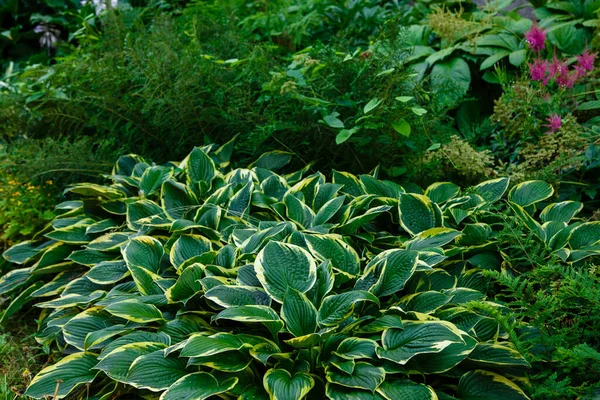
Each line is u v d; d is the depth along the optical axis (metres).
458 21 3.87
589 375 2.04
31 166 3.59
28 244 3.35
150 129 3.81
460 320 2.20
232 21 4.30
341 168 3.43
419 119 3.11
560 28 3.94
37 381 2.20
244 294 2.23
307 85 3.19
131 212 2.98
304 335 2.06
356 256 2.45
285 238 2.52
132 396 2.25
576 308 2.29
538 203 3.06
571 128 3.05
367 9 4.75
